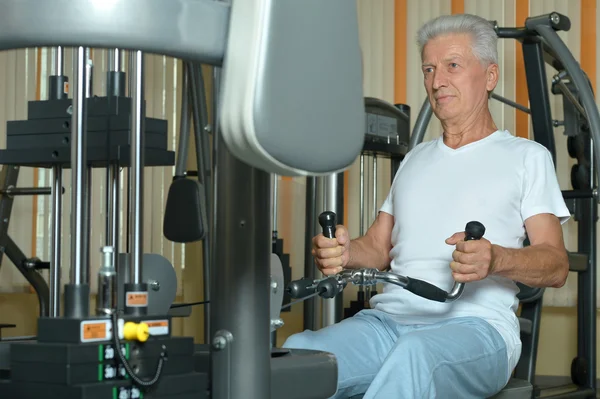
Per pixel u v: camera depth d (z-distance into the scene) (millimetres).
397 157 3395
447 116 2115
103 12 975
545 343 4035
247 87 963
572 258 3094
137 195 1107
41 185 4207
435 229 2029
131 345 1059
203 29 1020
